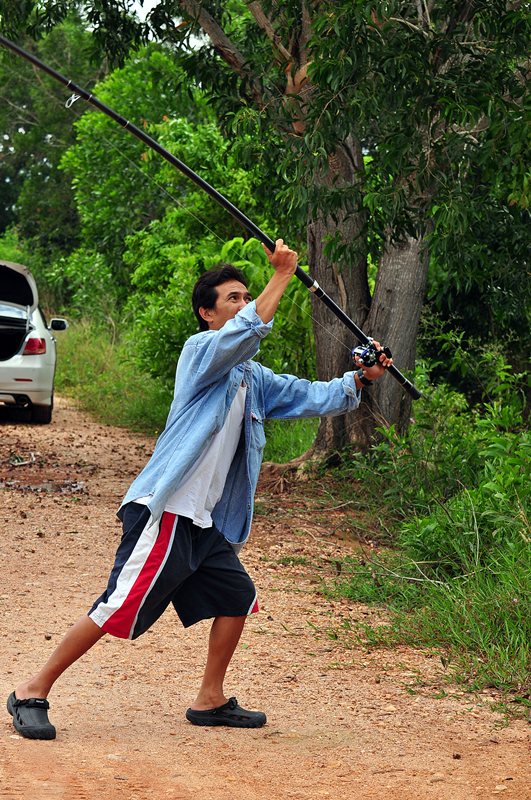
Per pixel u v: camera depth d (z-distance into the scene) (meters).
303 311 11.92
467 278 10.27
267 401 4.38
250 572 7.36
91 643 4.12
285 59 9.26
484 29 8.27
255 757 4.03
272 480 10.39
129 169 24.33
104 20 11.51
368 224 8.62
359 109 7.66
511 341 12.46
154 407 15.95
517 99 8.35
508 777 3.92
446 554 7.02
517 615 5.70
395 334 10.06
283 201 8.66
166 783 3.69
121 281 25.39
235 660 5.45
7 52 11.72
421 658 5.60
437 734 4.43
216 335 4.03
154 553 4.03
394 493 8.90
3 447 12.27
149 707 4.61
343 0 7.69
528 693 5.01
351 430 10.30
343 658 5.56
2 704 4.49
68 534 8.20
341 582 7.14
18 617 5.98
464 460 8.81
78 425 14.99
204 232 17.50
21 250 33.81
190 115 23.27
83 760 3.87
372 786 3.78
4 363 14.08
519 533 6.37
